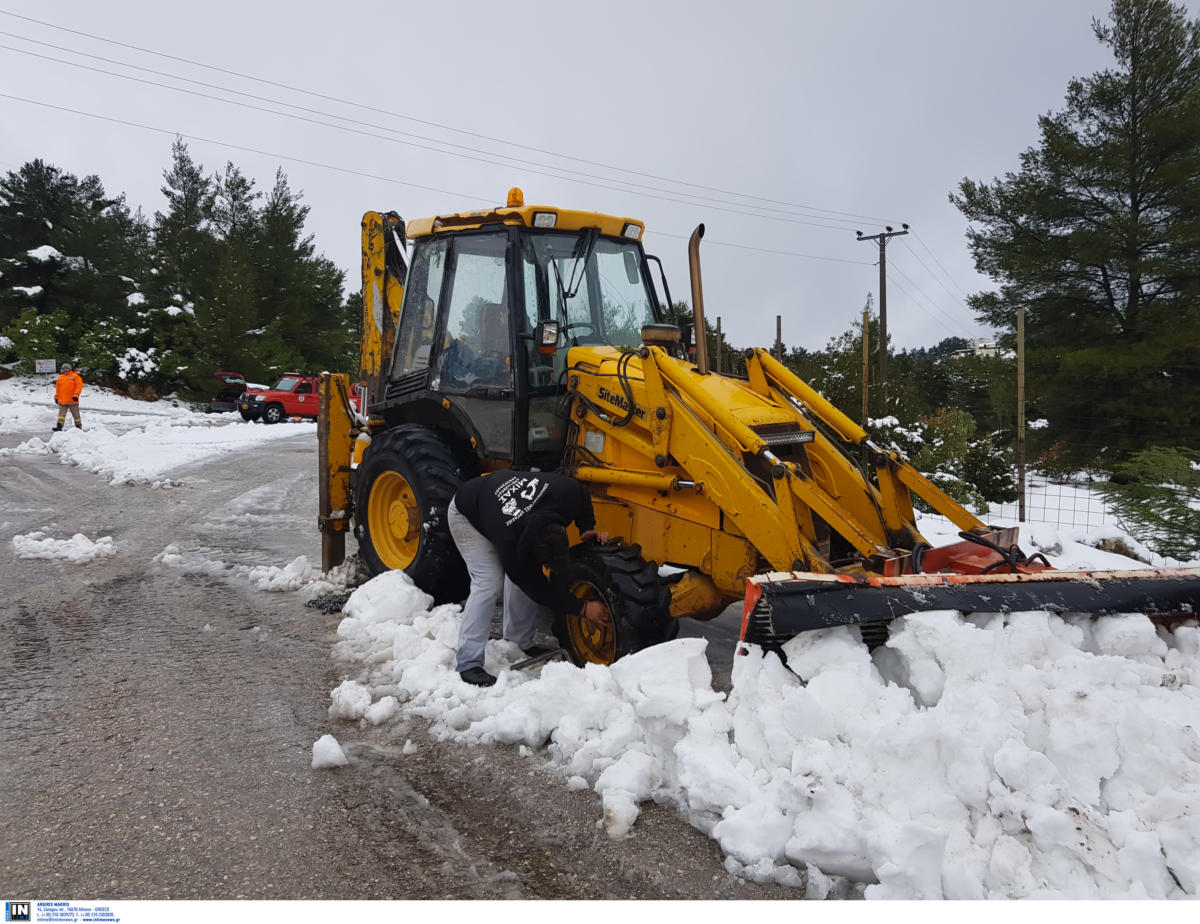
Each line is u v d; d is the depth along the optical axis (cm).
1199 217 1530
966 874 231
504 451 493
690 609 416
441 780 318
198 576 633
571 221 504
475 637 409
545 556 387
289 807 296
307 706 388
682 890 253
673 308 563
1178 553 598
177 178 3884
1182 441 1382
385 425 620
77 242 3247
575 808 298
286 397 2500
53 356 2920
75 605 548
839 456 439
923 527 793
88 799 300
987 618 306
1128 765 257
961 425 1022
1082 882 229
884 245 2566
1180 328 1454
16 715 372
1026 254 1658
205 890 247
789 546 364
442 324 536
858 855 245
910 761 259
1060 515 933
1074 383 1514
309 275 3672
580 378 478
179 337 3108
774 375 465
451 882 256
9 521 830
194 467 1277
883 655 313
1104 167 1568
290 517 901
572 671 351
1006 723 263
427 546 503
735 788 277
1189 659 312
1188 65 1579
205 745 345
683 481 416
